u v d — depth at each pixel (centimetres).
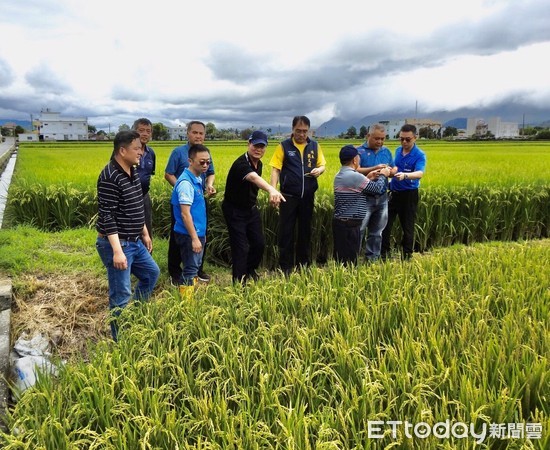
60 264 621
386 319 359
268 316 369
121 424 253
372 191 577
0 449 232
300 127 606
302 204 636
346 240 595
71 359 390
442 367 271
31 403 263
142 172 604
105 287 564
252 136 528
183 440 233
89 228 838
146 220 628
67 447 224
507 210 920
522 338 325
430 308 364
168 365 294
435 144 5275
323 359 304
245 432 236
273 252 738
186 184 493
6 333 429
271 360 292
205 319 344
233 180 539
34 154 2784
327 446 214
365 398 251
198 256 530
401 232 821
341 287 421
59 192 873
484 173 1263
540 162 1936
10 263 599
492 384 271
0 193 1187
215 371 288
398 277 449
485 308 378
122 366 284
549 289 414
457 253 558
